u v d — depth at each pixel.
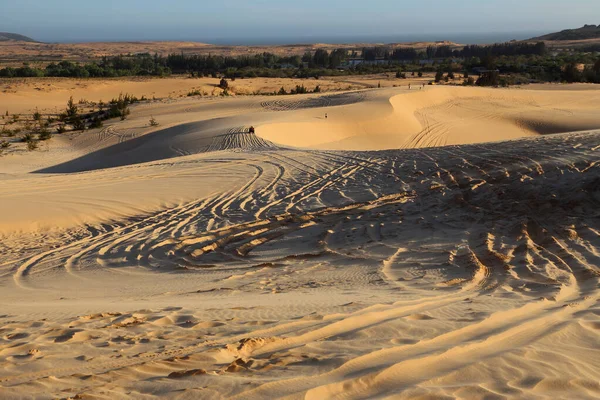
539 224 11.95
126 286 10.36
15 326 6.61
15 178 23.77
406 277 9.21
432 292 7.90
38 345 5.52
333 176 20.34
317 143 39.16
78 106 66.81
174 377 4.27
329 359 4.54
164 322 6.40
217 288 9.40
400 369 4.34
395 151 24.27
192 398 3.82
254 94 78.56
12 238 15.52
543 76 104.88
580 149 18.19
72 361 4.93
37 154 41.97
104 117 56.53
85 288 10.55
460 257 10.19
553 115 56.53
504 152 19.42
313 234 13.34
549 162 16.67
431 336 5.23
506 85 87.75
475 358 4.61
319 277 9.74
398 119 48.28
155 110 58.84
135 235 15.04
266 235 13.79
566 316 6.08
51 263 13.00
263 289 8.98
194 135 39.22
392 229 12.95
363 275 9.61
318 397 3.82
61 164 38.88
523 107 60.38
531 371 4.27
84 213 17.42
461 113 56.50
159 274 11.30
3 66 148.38
